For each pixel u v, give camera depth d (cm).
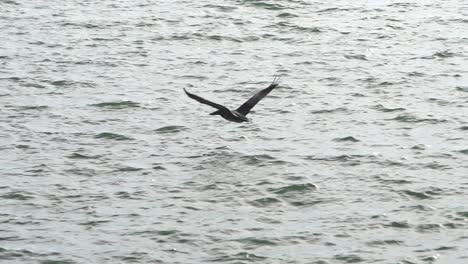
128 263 3672
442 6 7825
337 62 6325
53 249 3772
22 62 6191
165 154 4775
